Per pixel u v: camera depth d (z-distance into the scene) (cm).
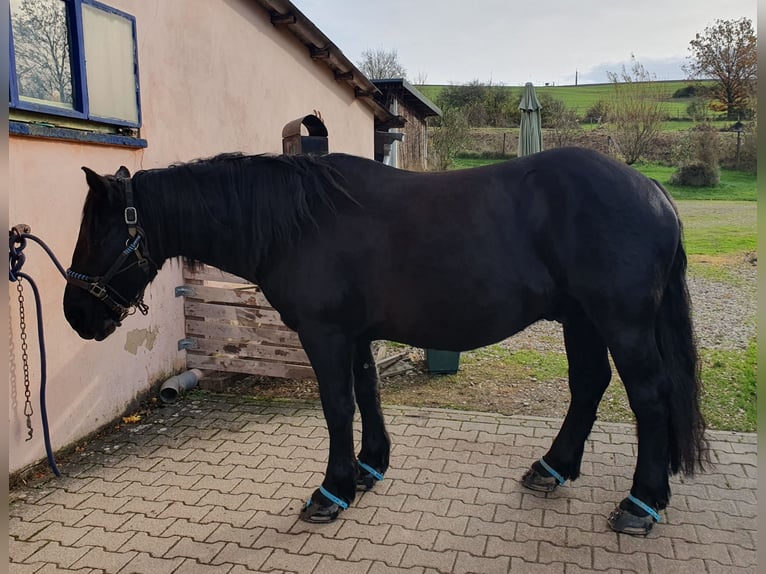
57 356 354
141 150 423
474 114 2706
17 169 325
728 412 392
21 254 286
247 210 274
